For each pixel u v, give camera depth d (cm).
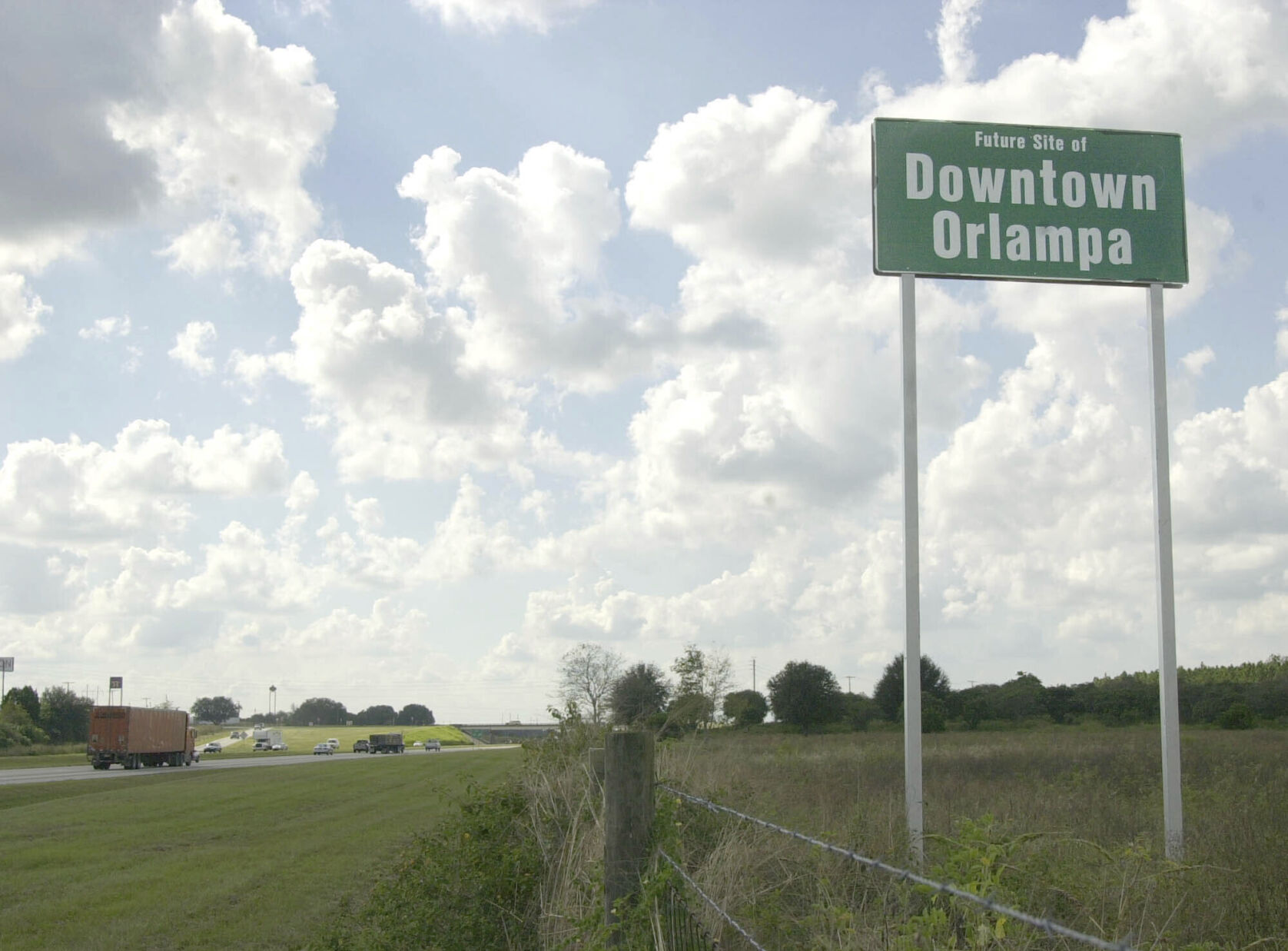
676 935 540
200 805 2928
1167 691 1071
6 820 2528
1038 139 1181
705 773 1007
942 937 459
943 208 1162
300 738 15462
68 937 1166
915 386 1132
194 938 1155
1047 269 1163
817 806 1109
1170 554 1107
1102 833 1025
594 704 1331
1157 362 1156
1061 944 524
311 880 1531
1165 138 1190
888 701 5891
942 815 1089
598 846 773
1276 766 2139
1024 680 5928
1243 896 663
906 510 1101
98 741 5828
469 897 884
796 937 545
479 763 5466
